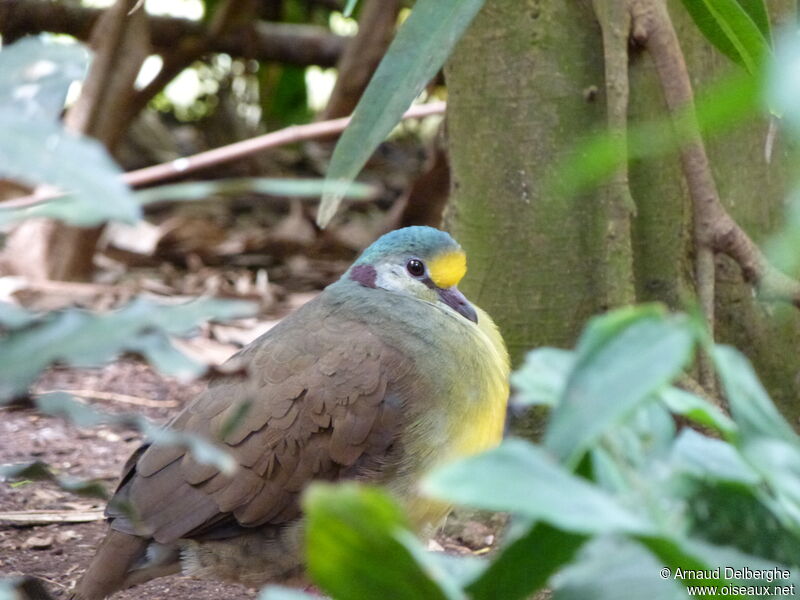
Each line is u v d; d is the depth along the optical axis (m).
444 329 7.96
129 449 10.48
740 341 9.24
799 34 2.97
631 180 8.94
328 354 7.73
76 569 8.34
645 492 3.27
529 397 3.38
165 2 20.66
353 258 16.12
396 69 5.86
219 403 7.65
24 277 13.66
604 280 8.80
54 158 2.73
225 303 3.08
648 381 2.74
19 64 3.35
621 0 8.21
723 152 9.02
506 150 9.12
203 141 20.66
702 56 8.92
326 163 19.59
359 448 7.59
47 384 11.84
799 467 3.14
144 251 15.25
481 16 9.02
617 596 3.16
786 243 4.12
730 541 3.40
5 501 9.41
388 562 2.86
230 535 7.55
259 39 18.45
